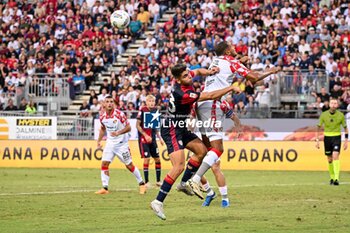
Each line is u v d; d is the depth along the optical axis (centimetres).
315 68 7238
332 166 4731
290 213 3194
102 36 8488
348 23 7825
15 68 8431
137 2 8862
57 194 4069
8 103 7719
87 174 5641
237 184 4741
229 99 6731
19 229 2781
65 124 6594
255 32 7862
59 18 8912
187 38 7994
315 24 7900
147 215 3158
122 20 4834
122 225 2866
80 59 8188
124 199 3812
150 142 4516
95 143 6328
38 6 9131
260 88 7131
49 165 6406
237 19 8175
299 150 6034
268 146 6088
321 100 6731
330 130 4697
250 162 6103
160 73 7588
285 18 7956
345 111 6109
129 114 6569
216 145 3138
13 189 4406
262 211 3269
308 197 3875
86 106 7469
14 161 6475
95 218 3073
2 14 9312
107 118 4091
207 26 8100
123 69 7819
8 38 8856
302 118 6278
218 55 3278
